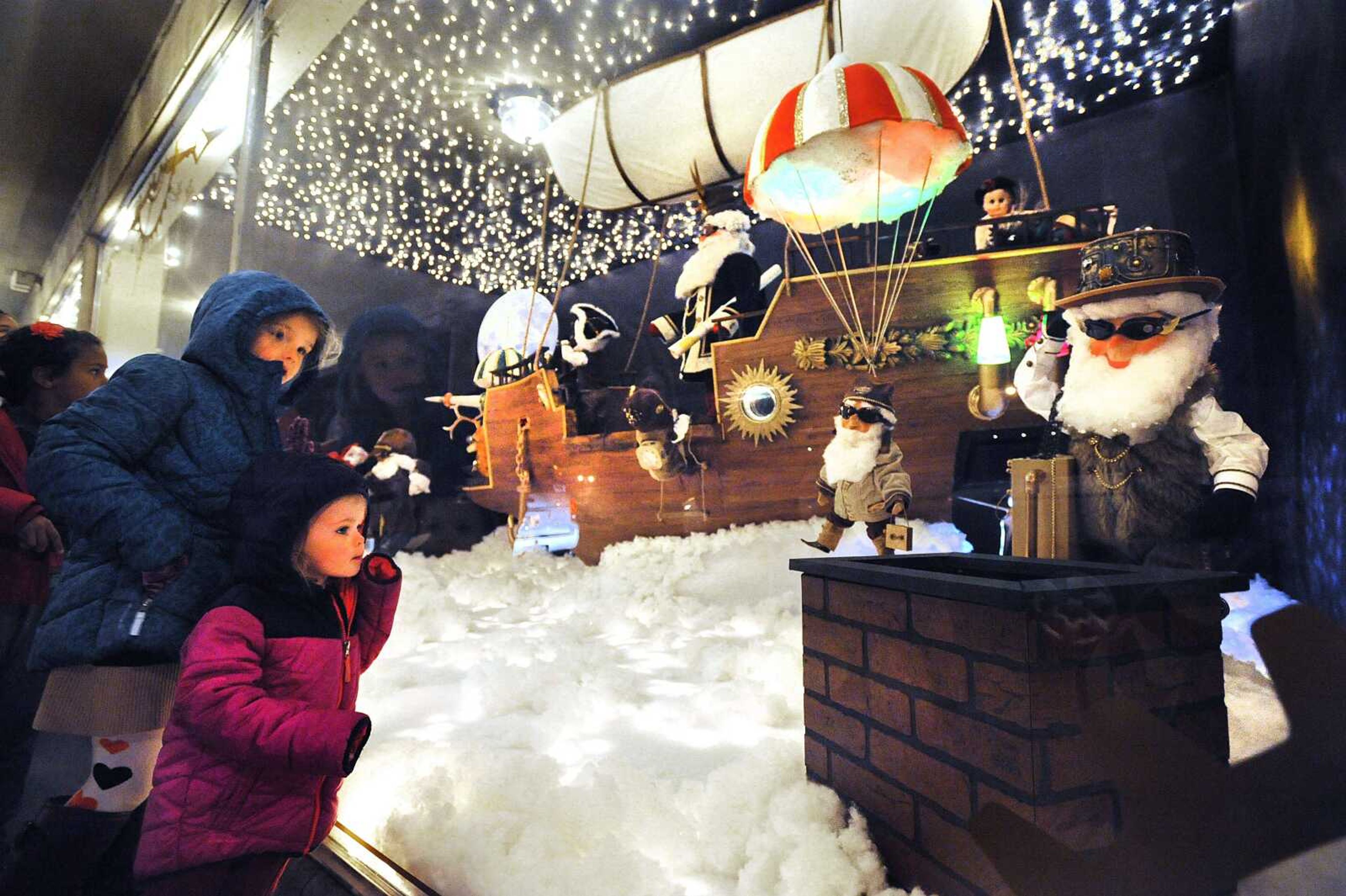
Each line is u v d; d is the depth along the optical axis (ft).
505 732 6.15
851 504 9.34
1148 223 10.02
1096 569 3.67
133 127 16.44
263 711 3.52
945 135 10.36
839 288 12.31
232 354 5.14
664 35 16.29
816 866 3.48
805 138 9.80
